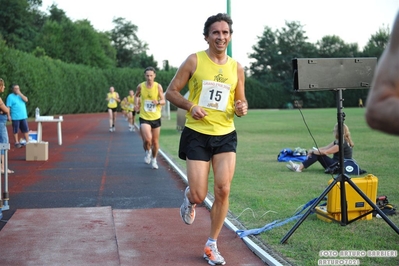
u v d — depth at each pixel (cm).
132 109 2462
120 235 581
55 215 676
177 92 475
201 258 498
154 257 502
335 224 596
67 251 521
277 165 1130
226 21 467
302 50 7938
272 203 720
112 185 914
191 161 471
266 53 7881
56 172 1077
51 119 1638
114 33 10525
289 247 514
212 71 470
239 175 983
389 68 160
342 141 555
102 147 1639
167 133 2203
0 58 2991
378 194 774
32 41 6794
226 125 475
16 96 1611
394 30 163
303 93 7194
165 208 724
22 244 546
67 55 6875
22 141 1653
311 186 852
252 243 526
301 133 2102
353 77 531
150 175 1031
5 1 6462
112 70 5731
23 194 829
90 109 5328
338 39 8125
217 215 477
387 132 160
